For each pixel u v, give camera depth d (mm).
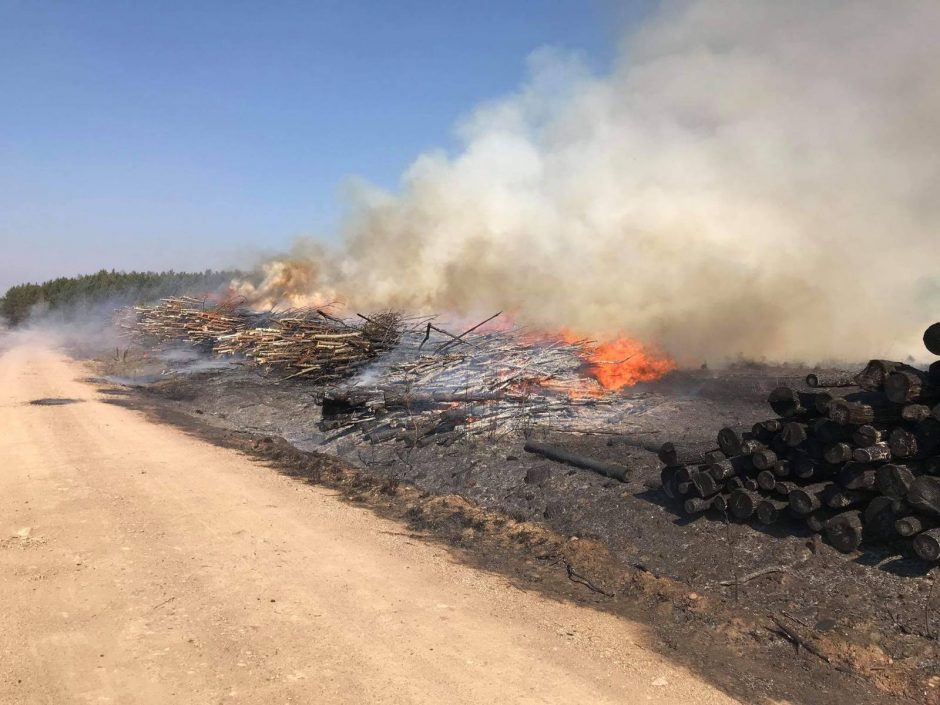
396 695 4914
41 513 9359
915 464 6590
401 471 12086
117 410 19828
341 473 12250
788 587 6664
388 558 8039
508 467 11016
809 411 7344
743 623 6293
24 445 14156
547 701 4938
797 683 5398
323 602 6617
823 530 7043
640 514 8586
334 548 8312
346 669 5285
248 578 7180
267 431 16750
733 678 5445
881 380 6734
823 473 7133
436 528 9352
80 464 12508
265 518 9492
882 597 6180
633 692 5145
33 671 5117
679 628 6355
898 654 5605
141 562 7559
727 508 7836
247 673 5168
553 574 7715
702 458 8492
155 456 13492
